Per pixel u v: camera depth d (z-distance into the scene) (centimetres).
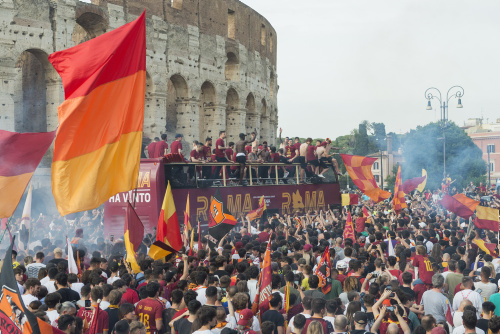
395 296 1242
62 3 4812
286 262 1689
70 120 1405
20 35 4531
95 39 1436
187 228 2052
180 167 2938
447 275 1617
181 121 6238
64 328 1017
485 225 2403
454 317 1307
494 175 16038
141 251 2034
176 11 6053
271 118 8669
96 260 1566
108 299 1252
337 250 1980
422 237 2230
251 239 2319
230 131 7219
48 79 4853
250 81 7462
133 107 1466
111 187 1445
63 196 1386
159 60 5800
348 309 1200
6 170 1488
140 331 1022
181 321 1145
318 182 3866
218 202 2047
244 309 1089
